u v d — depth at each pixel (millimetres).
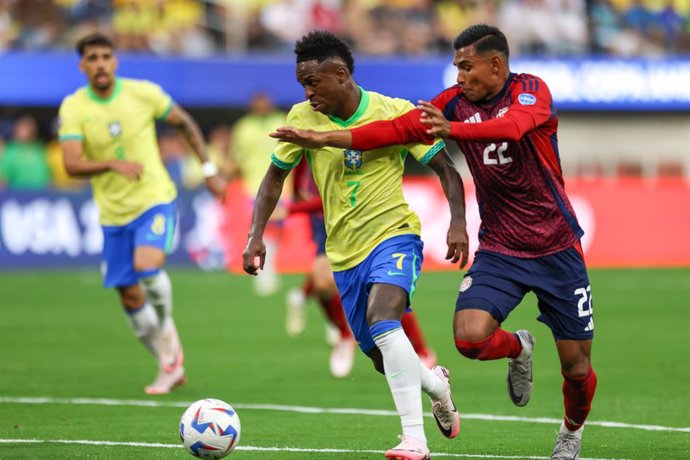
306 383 33750
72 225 73750
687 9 92938
